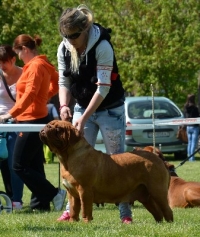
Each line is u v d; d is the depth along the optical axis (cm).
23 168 1085
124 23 3662
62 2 4284
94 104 810
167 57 3519
